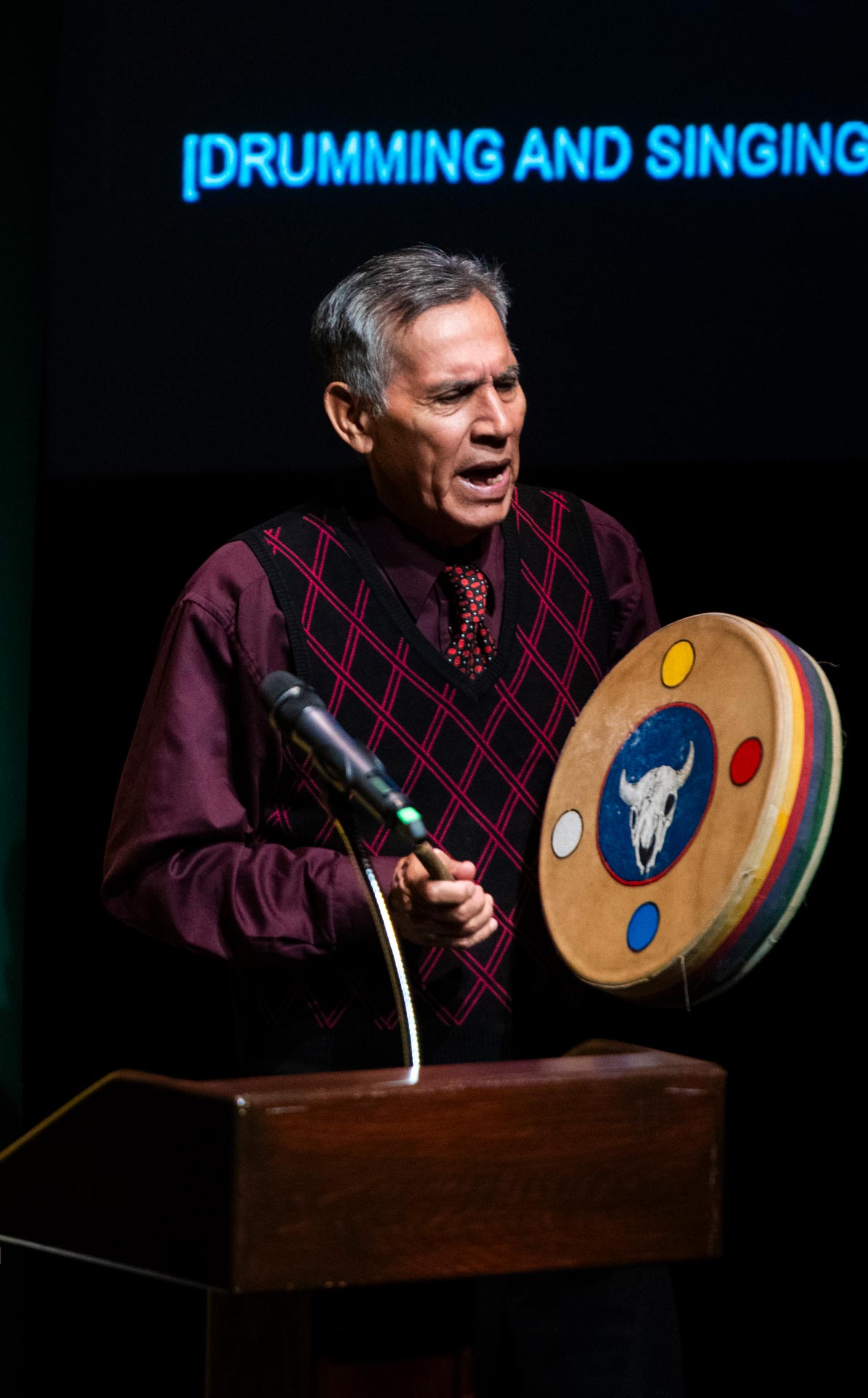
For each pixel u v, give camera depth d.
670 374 10.56
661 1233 3.69
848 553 10.95
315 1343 3.90
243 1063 5.61
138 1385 8.45
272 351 10.55
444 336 5.21
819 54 10.38
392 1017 5.43
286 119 10.46
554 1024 5.57
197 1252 3.39
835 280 10.49
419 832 4.22
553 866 5.32
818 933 11.02
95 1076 10.36
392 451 5.35
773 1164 10.09
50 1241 3.65
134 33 10.41
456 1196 3.51
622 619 5.99
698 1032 10.87
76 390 10.53
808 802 4.45
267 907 5.20
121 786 5.69
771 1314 8.80
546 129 10.47
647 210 10.48
